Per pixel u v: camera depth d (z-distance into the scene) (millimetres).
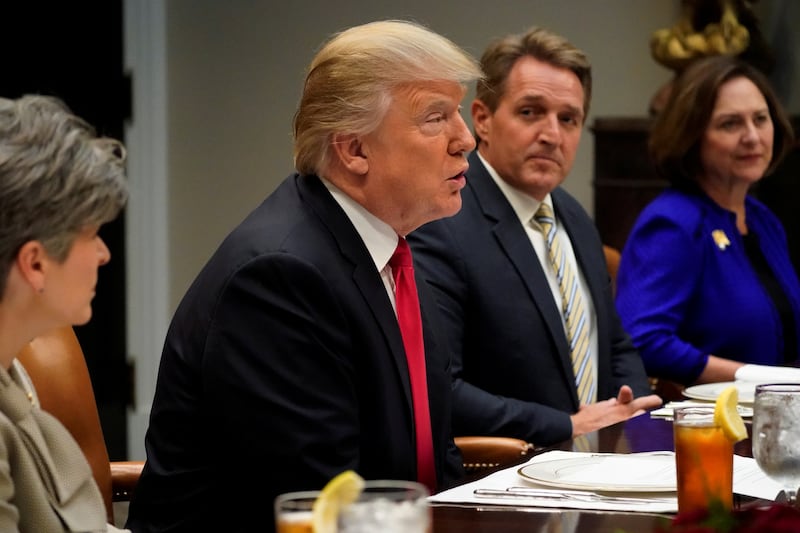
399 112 2463
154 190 7176
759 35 6359
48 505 1700
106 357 7098
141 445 7102
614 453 2498
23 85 6672
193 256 7359
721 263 4496
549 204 3826
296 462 2248
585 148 6980
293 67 7250
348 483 1225
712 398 3246
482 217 3633
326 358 2299
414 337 2527
